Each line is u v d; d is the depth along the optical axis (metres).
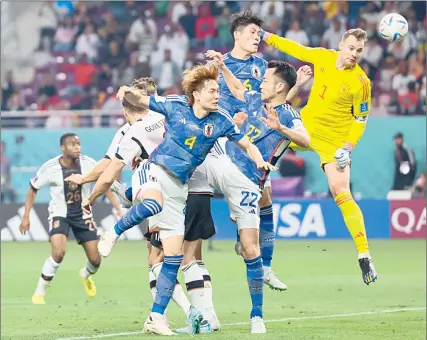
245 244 16.91
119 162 17.50
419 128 44.47
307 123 21.05
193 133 15.91
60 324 19.27
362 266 19.70
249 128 17.28
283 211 42.78
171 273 16.55
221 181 16.95
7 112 46.69
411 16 53.19
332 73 20.53
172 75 53.59
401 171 44.38
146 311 21.70
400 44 51.97
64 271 31.09
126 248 39.41
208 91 15.63
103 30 56.16
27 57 58.25
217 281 27.95
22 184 45.31
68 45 56.69
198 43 55.28
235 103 19.23
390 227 42.78
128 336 16.64
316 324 18.97
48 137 45.34
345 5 53.81
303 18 54.03
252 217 16.94
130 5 57.16
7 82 53.34
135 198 16.44
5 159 45.19
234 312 21.55
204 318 17.44
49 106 53.62
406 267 32.12
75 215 24.45
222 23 55.31
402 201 42.78
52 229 24.25
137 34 55.88
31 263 33.47
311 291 25.84
